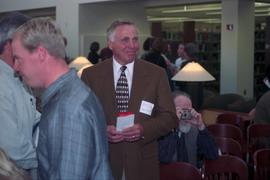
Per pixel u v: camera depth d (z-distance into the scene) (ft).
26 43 5.10
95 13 38.09
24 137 6.03
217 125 15.79
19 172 4.29
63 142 4.89
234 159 10.54
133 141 8.01
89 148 4.98
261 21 42.80
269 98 15.58
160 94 8.28
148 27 40.91
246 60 29.96
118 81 8.26
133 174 8.06
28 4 43.50
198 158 11.02
